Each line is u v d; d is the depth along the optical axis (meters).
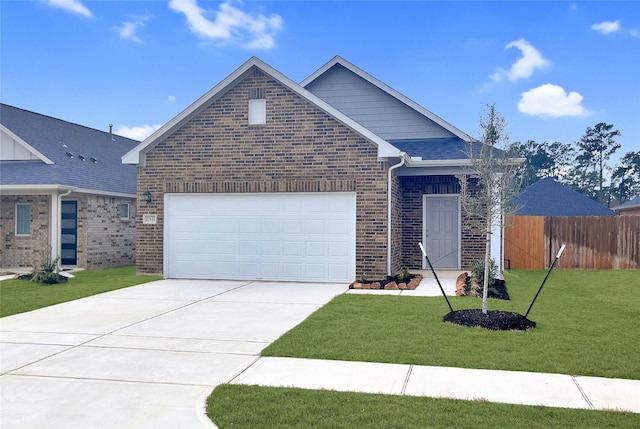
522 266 18.91
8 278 15.85
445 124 18.62
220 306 10.84
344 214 14.34
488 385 5.89
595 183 61.66
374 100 19.22
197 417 5.08
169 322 9.29
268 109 14.65
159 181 15.32
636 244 18.61
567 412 5.09
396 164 14.55
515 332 8.23
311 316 9.57
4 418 5.07
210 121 14.98
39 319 9.57
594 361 6.72
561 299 11.55
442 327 8.59
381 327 8.62
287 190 14.52
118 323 9.21
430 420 4.88
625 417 4.96
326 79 19.58
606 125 61.28
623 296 12.09
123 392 5.77
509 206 9.40
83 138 23.17
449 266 17.23
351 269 14.27
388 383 5.97
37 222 19.03
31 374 6.39
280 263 14.70
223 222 15.05
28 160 19.44
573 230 18.81
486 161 9.32
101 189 18.84
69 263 19.30
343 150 14.22
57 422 4.98
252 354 7.21
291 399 5.45
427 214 17.38
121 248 20.53
